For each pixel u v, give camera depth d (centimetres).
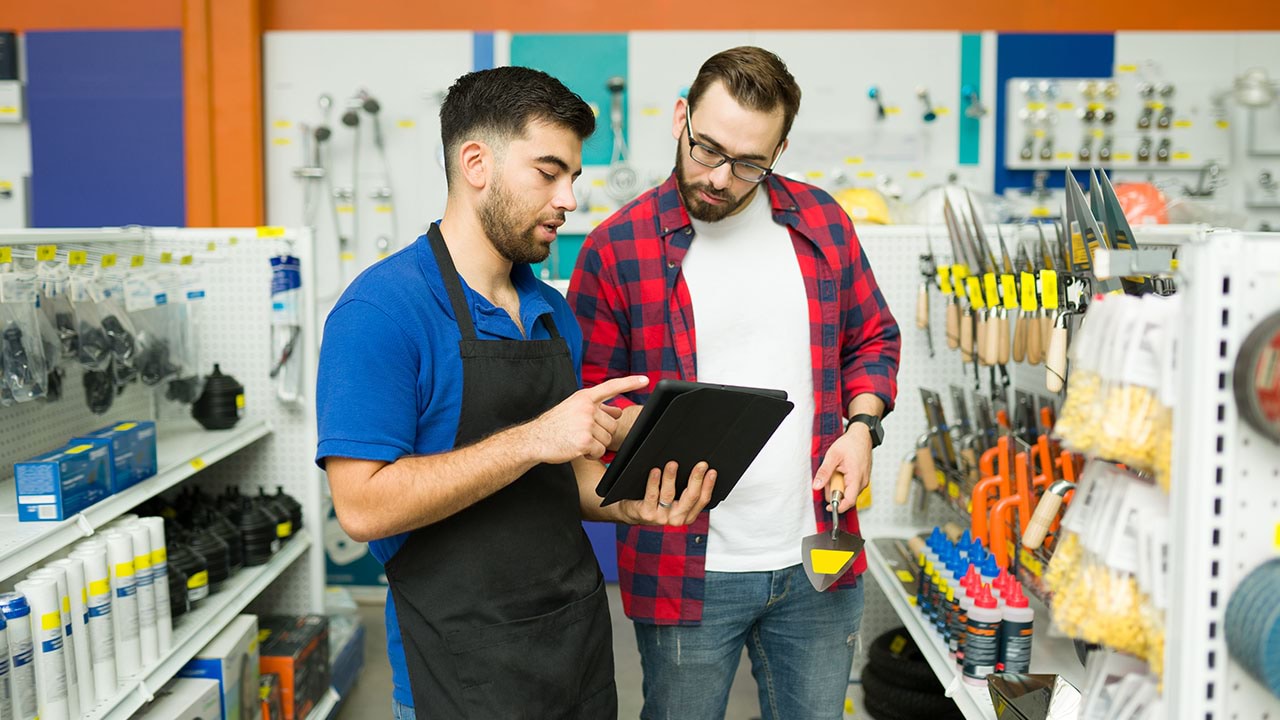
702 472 153
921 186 471
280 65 466
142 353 260
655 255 188
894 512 312
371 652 382
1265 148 460
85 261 244
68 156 462
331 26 465
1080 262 184
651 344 190
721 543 186
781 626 192
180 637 221
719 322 186
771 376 186
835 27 466
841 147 469
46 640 173
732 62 168
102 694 191
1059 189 469
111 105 458
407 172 470
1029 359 227
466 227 148
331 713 320
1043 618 226
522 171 141
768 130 168
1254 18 462
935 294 303
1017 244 280
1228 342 95
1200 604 97
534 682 142
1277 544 98
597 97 468
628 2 464
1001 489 216
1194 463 96
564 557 149
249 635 251
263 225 468
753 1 464
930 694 284
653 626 190
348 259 473
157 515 260
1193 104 462
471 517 142
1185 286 97
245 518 272
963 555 221
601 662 155
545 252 148
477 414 143
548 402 151
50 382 226
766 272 188
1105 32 463
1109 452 107
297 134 468
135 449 220
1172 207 346
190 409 298
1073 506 119
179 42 455
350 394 133
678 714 191
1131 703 109
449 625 141
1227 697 98
